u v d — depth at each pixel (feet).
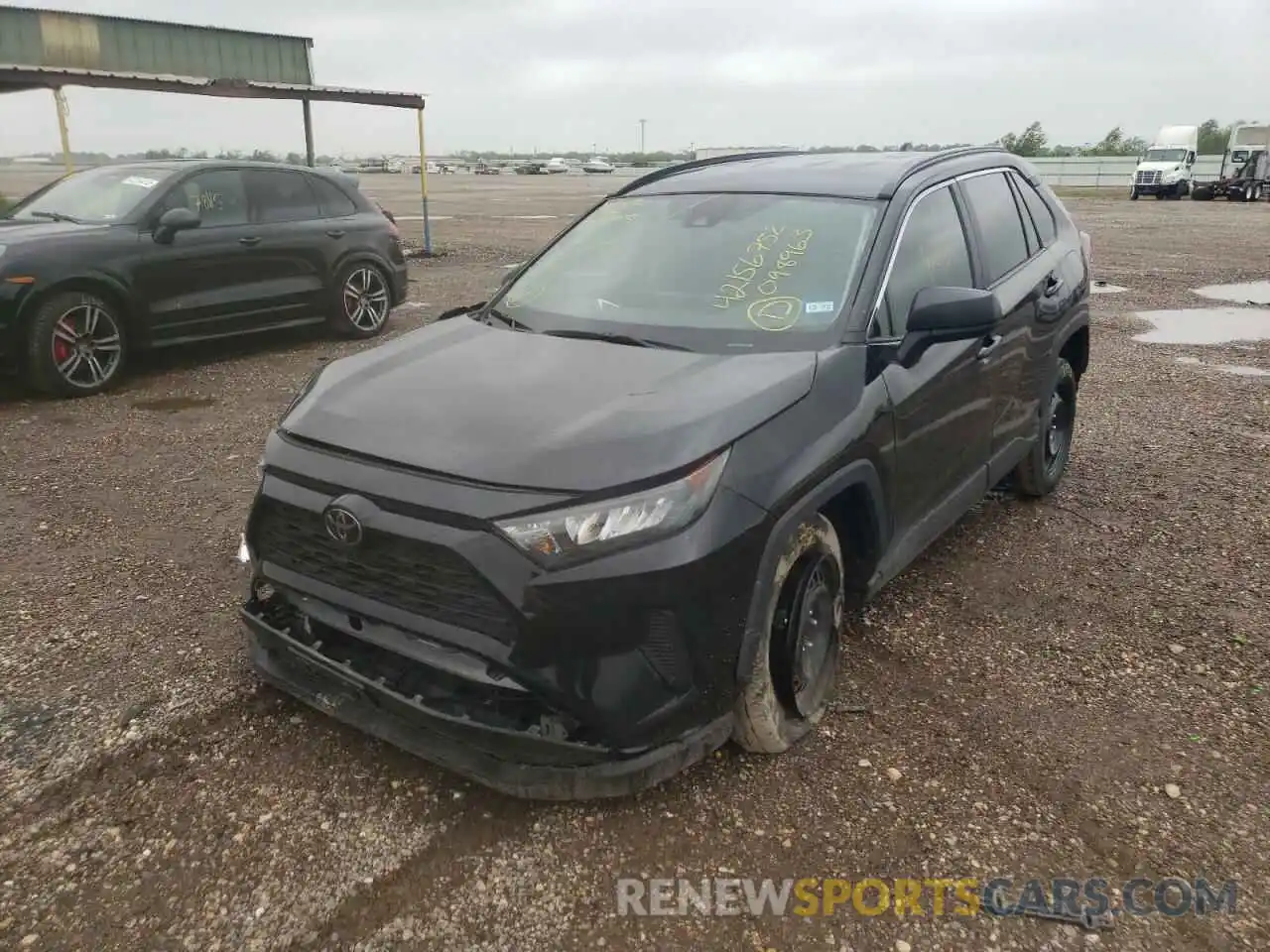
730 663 8.66
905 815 9.09
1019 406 14.74
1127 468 18.99
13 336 22.63
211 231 26.53
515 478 8.06
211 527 15.93
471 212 91.81
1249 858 8.59
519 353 10.66
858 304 10.80
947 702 10.96
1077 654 12.04
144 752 9.93
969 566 14.57
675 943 7.66
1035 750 10.09
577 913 7.94
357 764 9.79
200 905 7.99
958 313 10.57
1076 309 16.66
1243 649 12.13
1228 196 135.33
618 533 7.93
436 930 7.76
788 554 9.21
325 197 30.32
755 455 8.70
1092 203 124.47
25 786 9.37
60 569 14.24
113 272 24.06
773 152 15.44
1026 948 7.63
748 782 9.52
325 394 10.09
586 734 8.30
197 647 12.05
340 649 9.54
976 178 14.58
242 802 9.21
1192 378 26.35
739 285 11.44
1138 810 9.18
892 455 10.62
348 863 8.46
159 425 21.68
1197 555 14.89
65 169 41.42
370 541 8.51
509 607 7.89
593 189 148.46
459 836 8.79
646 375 9.71
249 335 31.55
